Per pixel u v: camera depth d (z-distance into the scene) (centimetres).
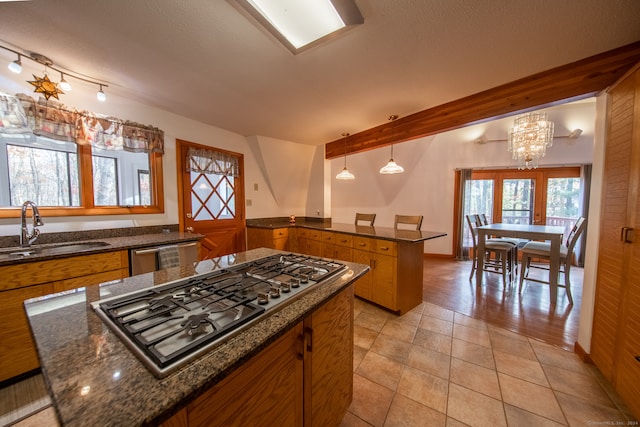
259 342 64
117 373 51
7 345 146
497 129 452
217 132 322
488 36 139
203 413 57
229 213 346
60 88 190
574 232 290
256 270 122
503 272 318
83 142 207
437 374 162
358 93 215
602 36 137
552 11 119
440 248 494
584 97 167
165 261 201
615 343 144
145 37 142
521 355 181
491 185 480
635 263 128
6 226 182
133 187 252
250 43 147
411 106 243
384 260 251
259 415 74
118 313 77
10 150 187
